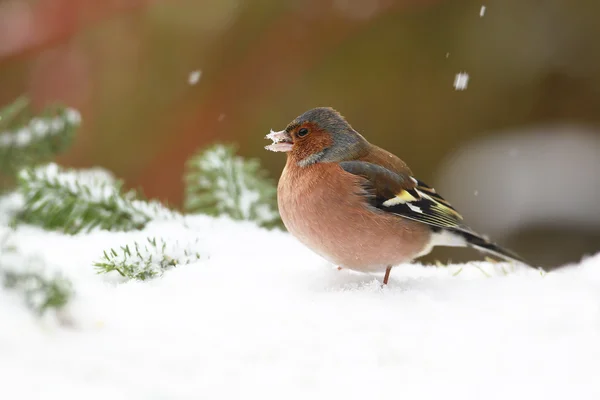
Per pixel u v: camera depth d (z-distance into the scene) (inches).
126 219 354.6
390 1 635.5
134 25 626.5
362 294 260.1
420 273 328.8
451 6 648.4
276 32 636.7
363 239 310.3
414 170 668.7
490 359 205.2
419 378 193.0
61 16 586.2
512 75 664.4
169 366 191.0
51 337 199.9
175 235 334.0
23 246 309.0
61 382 176.6
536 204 706.2
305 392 182.9
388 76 651.5
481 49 655.8
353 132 349.1
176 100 633.6
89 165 626.8
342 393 183.5
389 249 313.7
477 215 705.0
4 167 395.2
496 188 701.3
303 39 640.4
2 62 590.2
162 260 290.4
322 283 280.4
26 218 361.7
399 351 207.9
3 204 363.9
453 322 232.7
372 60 648.4
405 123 660.1
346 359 201.6
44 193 348.5
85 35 621.0
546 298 257.1
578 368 199.9
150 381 181.9
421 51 651.5
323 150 332.8
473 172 682.2
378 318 232.4
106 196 353.7
